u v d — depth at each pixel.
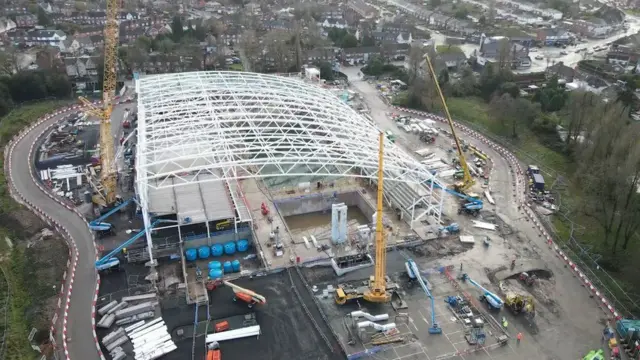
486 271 71.69
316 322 61.41
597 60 182.50
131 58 154.75
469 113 133.62
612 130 93.38
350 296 64.81
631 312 64.38
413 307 64.50
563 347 58.72
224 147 79.94
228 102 95.75
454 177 99.25
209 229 77.06
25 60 157.12
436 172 98.56
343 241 77.25
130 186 91.38
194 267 72.06
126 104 132.88
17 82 131.00
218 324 59.62
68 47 176.12
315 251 75.31
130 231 78.56
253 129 84.69
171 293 66.12
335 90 143.50
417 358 56.78
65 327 59.69
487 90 146.12
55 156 103.56
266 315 62.50
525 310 63.53
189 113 89.75
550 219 85.50
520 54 179.00
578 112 107.75
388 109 136.25
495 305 63.59
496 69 152.12
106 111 89.94
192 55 165.12
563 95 132.75
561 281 70.12
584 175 88.19
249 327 59.66
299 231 83.62
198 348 57.25
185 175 88.25
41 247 74.44
